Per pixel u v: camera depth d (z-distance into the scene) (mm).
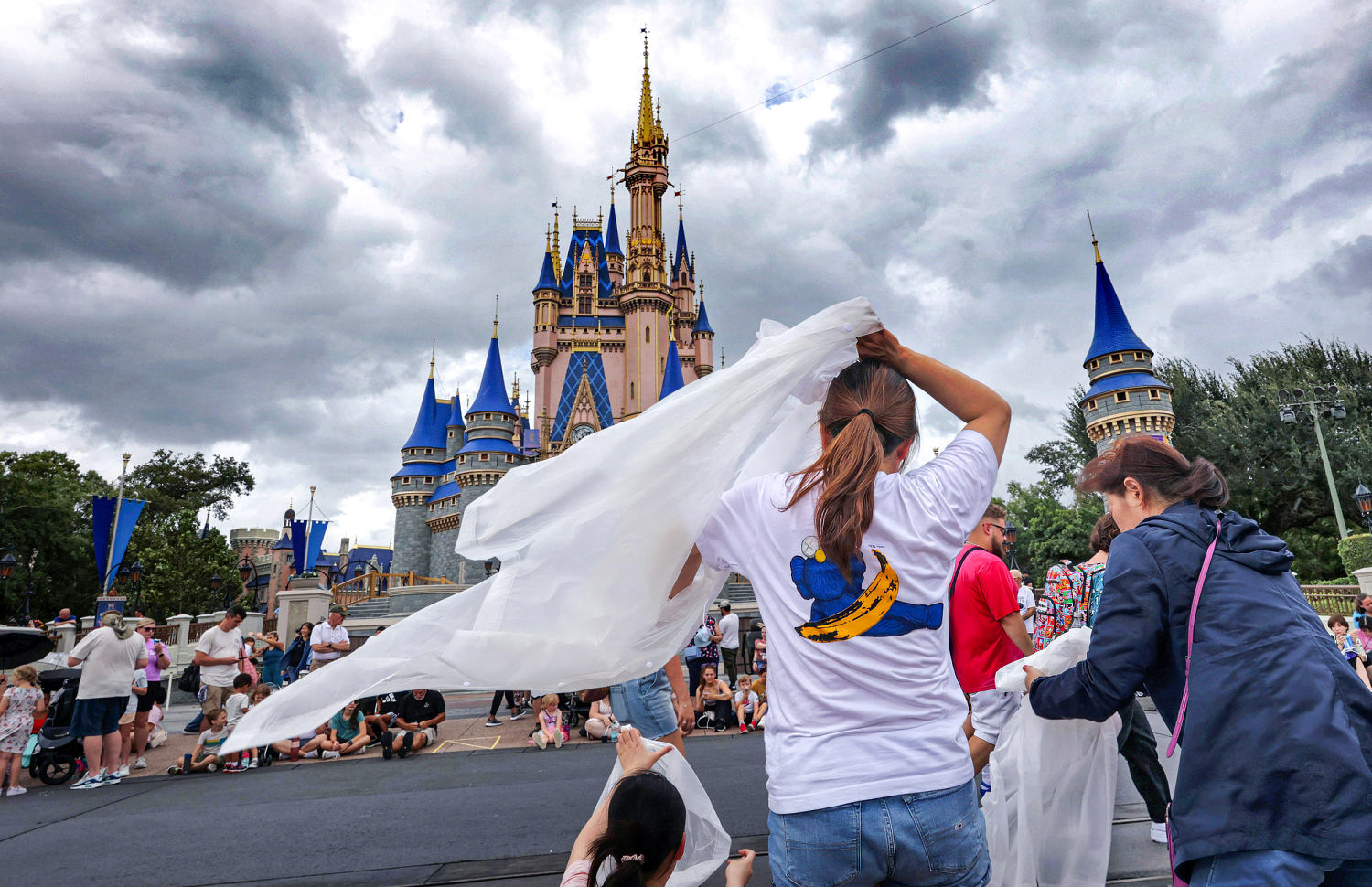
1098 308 48188
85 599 41344
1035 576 45875
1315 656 1493
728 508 1513
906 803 1238
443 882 3719
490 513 1570
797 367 1630
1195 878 1497
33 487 39875
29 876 4199
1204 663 1549
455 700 15000
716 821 2432
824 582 1356
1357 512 34719
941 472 1473
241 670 11234
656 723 3697
